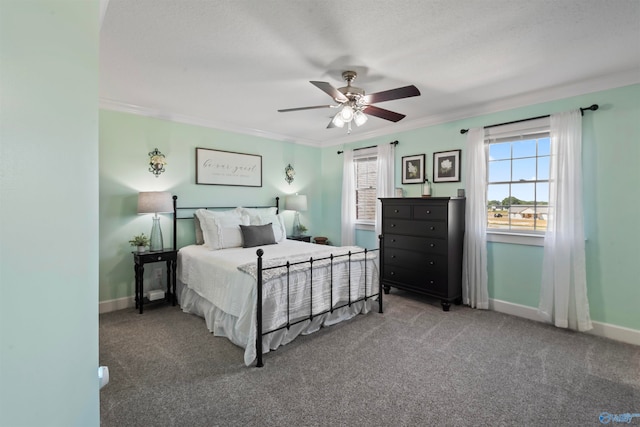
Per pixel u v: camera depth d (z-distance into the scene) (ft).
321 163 18.19
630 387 6.48
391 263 12.92
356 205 16.25
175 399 6.05
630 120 8.52
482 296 11.18
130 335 9.00
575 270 9.20
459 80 8.95
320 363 7.41
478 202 11.28
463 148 12.02
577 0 5.44
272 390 6.35
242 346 8.14
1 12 1.41
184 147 12.78
